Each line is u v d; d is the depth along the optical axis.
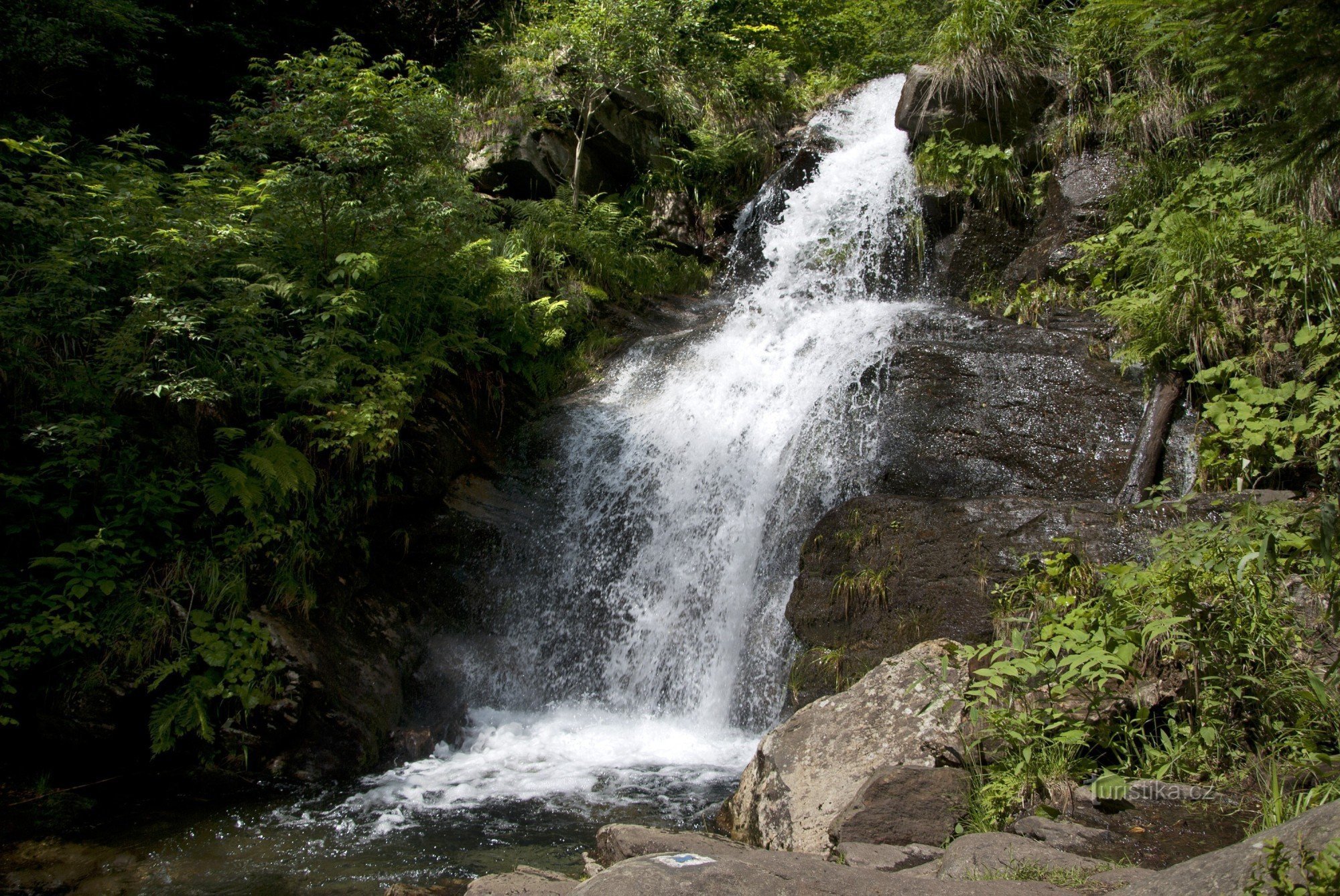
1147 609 4.84
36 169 9.15
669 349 10.62
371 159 8.39
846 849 3.97
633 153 13.70
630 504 8.73
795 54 16.33
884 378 8.30
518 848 5.03
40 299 6.69
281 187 7.88
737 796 5.23
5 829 5.29
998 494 7.39
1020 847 3.52
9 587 6.03
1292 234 7.50
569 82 13.12
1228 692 4.45
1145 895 2.66
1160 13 3.26
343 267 7.88
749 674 7.28
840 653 6.58
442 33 15.22
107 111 11.19
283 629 6.50
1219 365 7.26
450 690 7.58
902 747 4.83
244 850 5.04
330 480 7.35
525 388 10.10
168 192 9.41
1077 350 8.25
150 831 5.32
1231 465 6.70
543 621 8.39
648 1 13.02
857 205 11.80
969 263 10.64
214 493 6.52
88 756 6.02
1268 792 3.90
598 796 5.84
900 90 14.11
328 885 4.58
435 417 8.59
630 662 8.02
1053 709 4.52
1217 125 9.52
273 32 13.38
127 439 6.62
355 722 6.45
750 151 14.12
